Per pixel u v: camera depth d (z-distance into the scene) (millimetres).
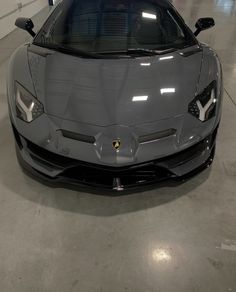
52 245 1352
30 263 1273
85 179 1438
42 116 1412
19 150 1548
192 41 1966
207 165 1573
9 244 1353
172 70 1646
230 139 2113
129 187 1417
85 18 1951
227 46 4176
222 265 1278
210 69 1728
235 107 2557
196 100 1503
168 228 1447
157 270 1253
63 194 1622
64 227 1440
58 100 1452
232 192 1662
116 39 1847
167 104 1447
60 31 1912
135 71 1620
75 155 1325
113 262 1283
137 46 1817
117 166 1312
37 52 1802
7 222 1459
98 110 1396
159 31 1916
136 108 1410
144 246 1355
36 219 1479
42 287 1184
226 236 1411
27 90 1527
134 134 1326
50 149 1359
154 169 1405
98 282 1206
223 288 1190
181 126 1394
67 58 1713
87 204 1568
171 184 1540
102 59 1704
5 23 4586
